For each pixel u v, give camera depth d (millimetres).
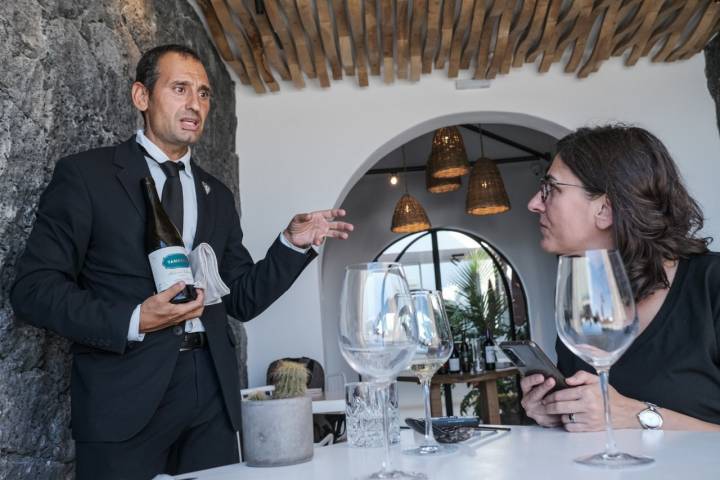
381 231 7871
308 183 4020
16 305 1389
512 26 3701
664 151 1228
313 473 807
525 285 7582
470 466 779
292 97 4098
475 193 5512
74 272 1458
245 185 4020
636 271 1153
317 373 3584
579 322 761
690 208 1231
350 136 4062
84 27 2023
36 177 1675
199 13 3463
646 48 4012
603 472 691
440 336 993
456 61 3910
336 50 3812
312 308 3828
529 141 7336
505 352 1010
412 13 3439
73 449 1771
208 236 1719
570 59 3963
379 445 1029
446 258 7984
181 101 1715
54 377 1693
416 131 4191
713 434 875
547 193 1309
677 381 1083
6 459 1472
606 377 777
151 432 1468
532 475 704
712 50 4012
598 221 1264
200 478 809
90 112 2027
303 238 1679
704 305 1104
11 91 1583
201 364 1567
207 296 1410
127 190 1538
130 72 2404
